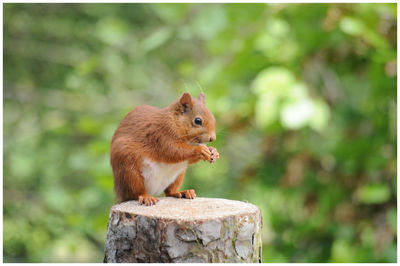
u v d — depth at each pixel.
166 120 4.98
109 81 13.03
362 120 8.44
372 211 8.08
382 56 7.04
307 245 8.54
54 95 13.17
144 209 4.32
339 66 8.47
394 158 7.77
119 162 4.92
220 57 8.74
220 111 8.17
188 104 5.10
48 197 10.54
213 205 4.48
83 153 10.88
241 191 9.79
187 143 5.11
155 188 5.13
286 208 9.25
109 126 9.14
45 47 13.39
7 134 13.17
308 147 8.36
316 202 8.41
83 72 9.42
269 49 8.00
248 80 9.04
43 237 12.42
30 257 12.34
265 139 8.86
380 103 7.91
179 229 4.00
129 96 12.76
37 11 13.41
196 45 13.21
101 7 13.48
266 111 6.88
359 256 7.57
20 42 13.34
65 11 13.54
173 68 13.48
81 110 12.93
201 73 8.48
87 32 13.52
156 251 4.04
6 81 13.30
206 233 3.99
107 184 8.27
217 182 10.45
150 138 4.95
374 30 7.52
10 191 12.68
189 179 10.53
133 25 13.59
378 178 8.06
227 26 8.56
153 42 8.77
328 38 7.85
